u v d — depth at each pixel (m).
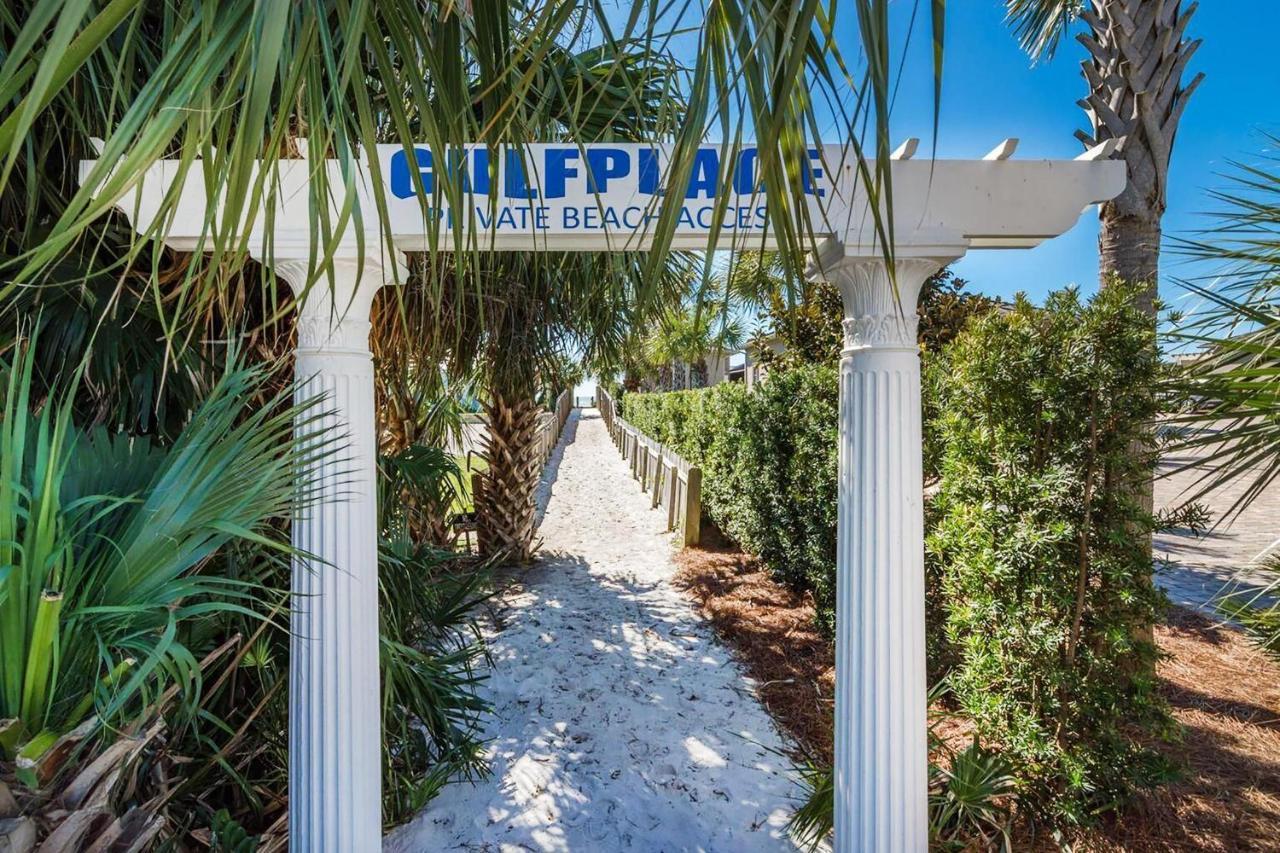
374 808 1.99
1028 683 2.30
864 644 1.91
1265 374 1.47
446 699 2.82
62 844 1.04
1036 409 2.33
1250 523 6.83
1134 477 2.23
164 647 1.11
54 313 1.95
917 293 1.94
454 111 1.08
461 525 6.17
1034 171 1.83
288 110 0.84
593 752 2.96
